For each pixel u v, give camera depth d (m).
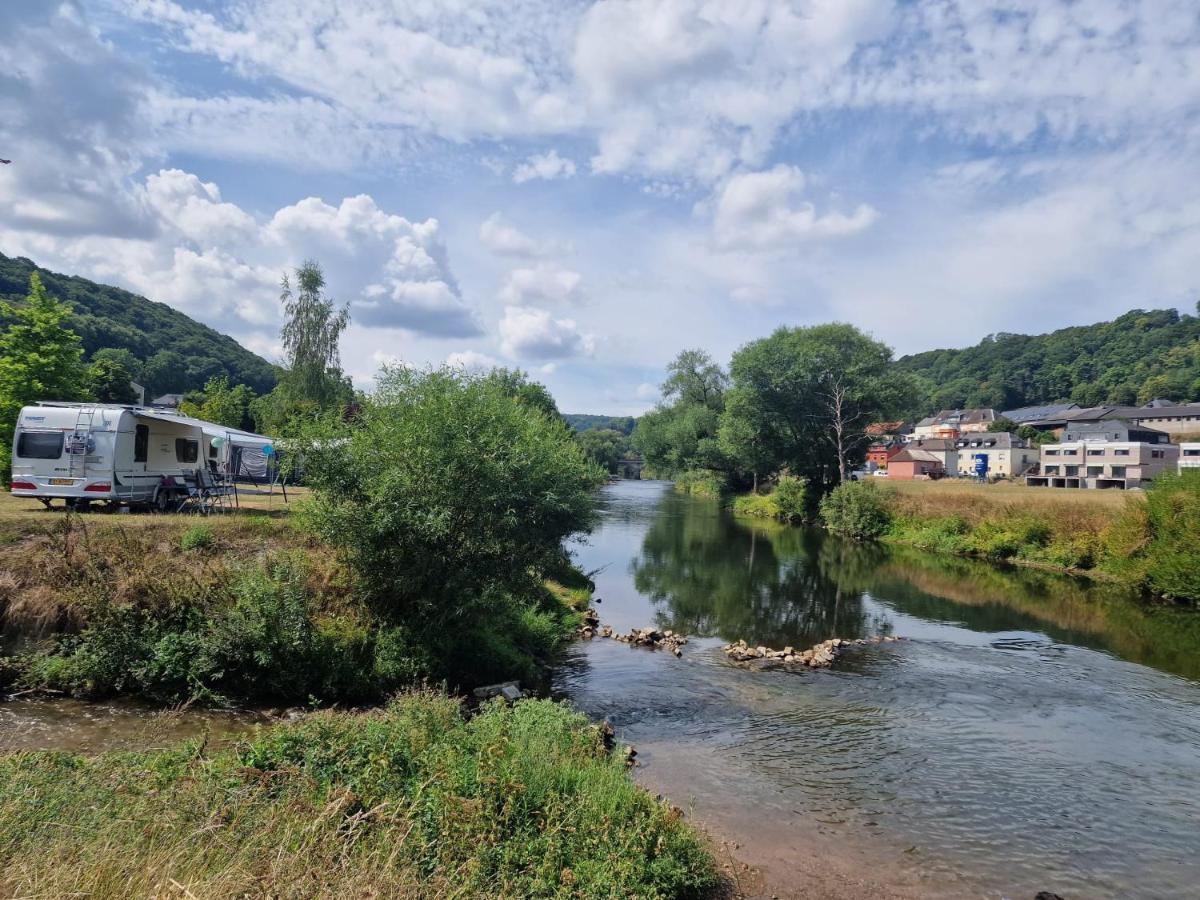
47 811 5.36
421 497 12.09
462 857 5.75
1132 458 81.94
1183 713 12.78
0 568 12.13
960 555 34.22
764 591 24.69
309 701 10.98
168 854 4.61
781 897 6.75
